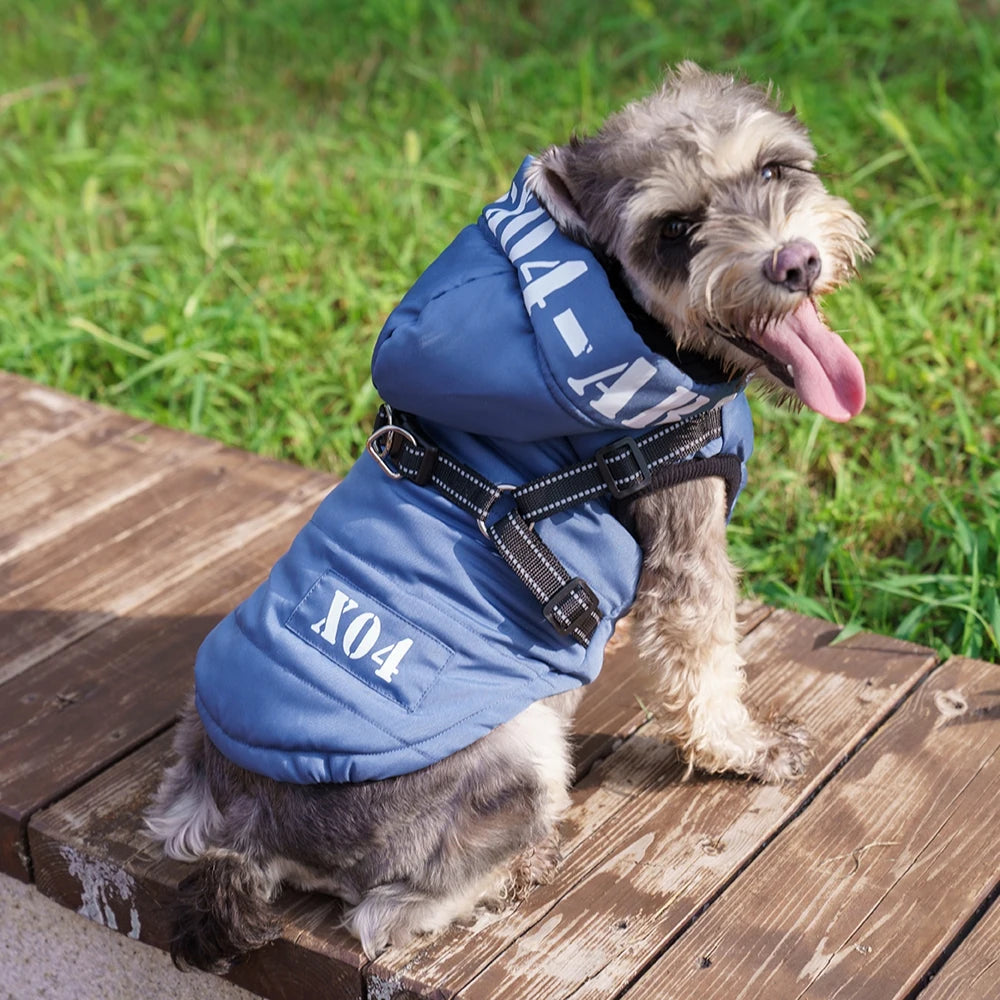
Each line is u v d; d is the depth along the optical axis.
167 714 1.27
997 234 1.87
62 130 2.65
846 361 1.08
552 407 1.05
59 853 1.17
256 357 1.86
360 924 1.07
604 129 1.13
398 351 1.07
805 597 1.45
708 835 1.15
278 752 1.06
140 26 2.91
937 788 1.17
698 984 1.04
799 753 1.20
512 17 2.70
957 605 1.38
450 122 2.28
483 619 1.08
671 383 1.05
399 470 1.10
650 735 1.24
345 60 2.70
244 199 2.25
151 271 2.03
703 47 2.44
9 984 1.27
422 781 1.06
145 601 1.40
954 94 2.26
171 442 1.63
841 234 1.10
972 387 1.68
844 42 2.37
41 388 1.74
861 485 1.60
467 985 1.05
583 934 1.08
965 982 1.03
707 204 1.07
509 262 1.08
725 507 1.15
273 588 1.11
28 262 2.18
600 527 1.11
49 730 1.26
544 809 1.09
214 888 1.05
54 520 1.51
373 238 2.08
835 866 1.11
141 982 1.19
